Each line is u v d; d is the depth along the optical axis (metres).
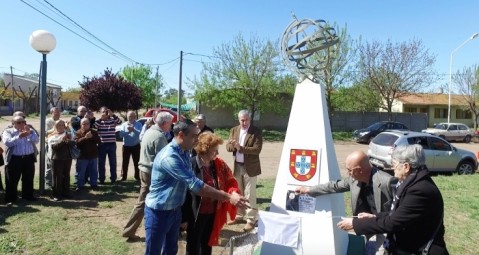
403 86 28.58
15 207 6.62
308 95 4.36
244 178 5.96
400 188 2.82
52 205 6.84
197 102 28.45
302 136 4.31
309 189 4.12
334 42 4.34
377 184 3.46
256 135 5.93
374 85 29.38
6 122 32.28
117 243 5.11
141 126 9.35
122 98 30.42
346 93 29.45
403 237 2.82
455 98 42.69
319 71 4.51
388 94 29.31
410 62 29.78
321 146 4.21
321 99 4.32
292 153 4.32
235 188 4.25
